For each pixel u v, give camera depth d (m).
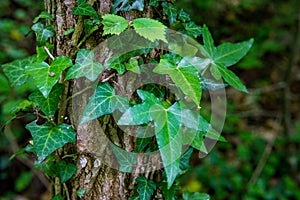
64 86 0.57
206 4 1.32
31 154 0.64
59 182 0.61
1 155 1.33
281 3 1.73
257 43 1.67
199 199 0.64
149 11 0.58
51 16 0.58
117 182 0.60
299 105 1.66
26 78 0.64
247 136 1.40
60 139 0.56
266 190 1.30
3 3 1.50
